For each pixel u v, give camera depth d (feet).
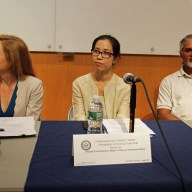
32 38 8.48
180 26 8.70
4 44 6.03
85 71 8.93
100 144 3.59
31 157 3.76
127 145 3.65
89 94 6.58
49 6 8.31
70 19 8.43
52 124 5.29
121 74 8.98
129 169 3.46
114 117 6.50
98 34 8.55
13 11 8.28
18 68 6.23
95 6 8.39
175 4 8.55
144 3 8.48
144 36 8.68
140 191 3.14
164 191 3.18
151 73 9.06
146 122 5.61
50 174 3.28
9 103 6.16
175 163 3.60
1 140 4.37
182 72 7.84
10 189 2.96
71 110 6.80
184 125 5.51
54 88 9.04
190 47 7.50
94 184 3.09
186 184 3.19
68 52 8.63
